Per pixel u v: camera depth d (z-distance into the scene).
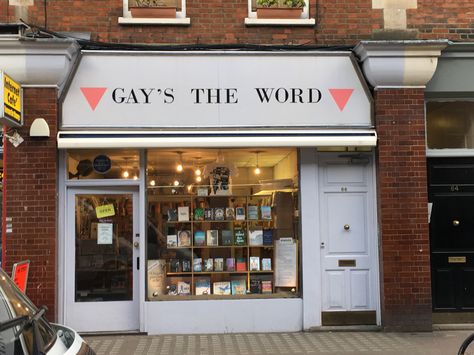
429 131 7.83
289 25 7.42
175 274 7.47
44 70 6.80
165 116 7.14
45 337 2.90
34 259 6.83
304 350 6.42
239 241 7.60
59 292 7.04
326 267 7.46
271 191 7.62
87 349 3.17
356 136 7.16
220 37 7.37
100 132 6.96
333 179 7.57
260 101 7.24
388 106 7.30
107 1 7.25
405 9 7.54
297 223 7.55
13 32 6.83
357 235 7.51
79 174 7.29
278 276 7.56
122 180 7.31
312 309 7.36
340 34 7.47
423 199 7.27
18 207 6.86
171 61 7.18
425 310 7.19
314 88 7.30
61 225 7.11
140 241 7.28
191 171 7.55
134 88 7.12
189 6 7.37
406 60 7.17
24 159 6.89
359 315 7.41
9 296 3.13
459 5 7.59
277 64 7.28
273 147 7.30
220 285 7.54
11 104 6.40
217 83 7.21
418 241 7.23
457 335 7.06
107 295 7.29
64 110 7.01
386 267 7.20
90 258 7.30
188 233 7.53
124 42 7.23
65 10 7.20
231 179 7.62
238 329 7.26
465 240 7.71
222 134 7.07
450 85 7.46
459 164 7.80
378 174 7.38
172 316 7.20
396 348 6.46
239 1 7.43
